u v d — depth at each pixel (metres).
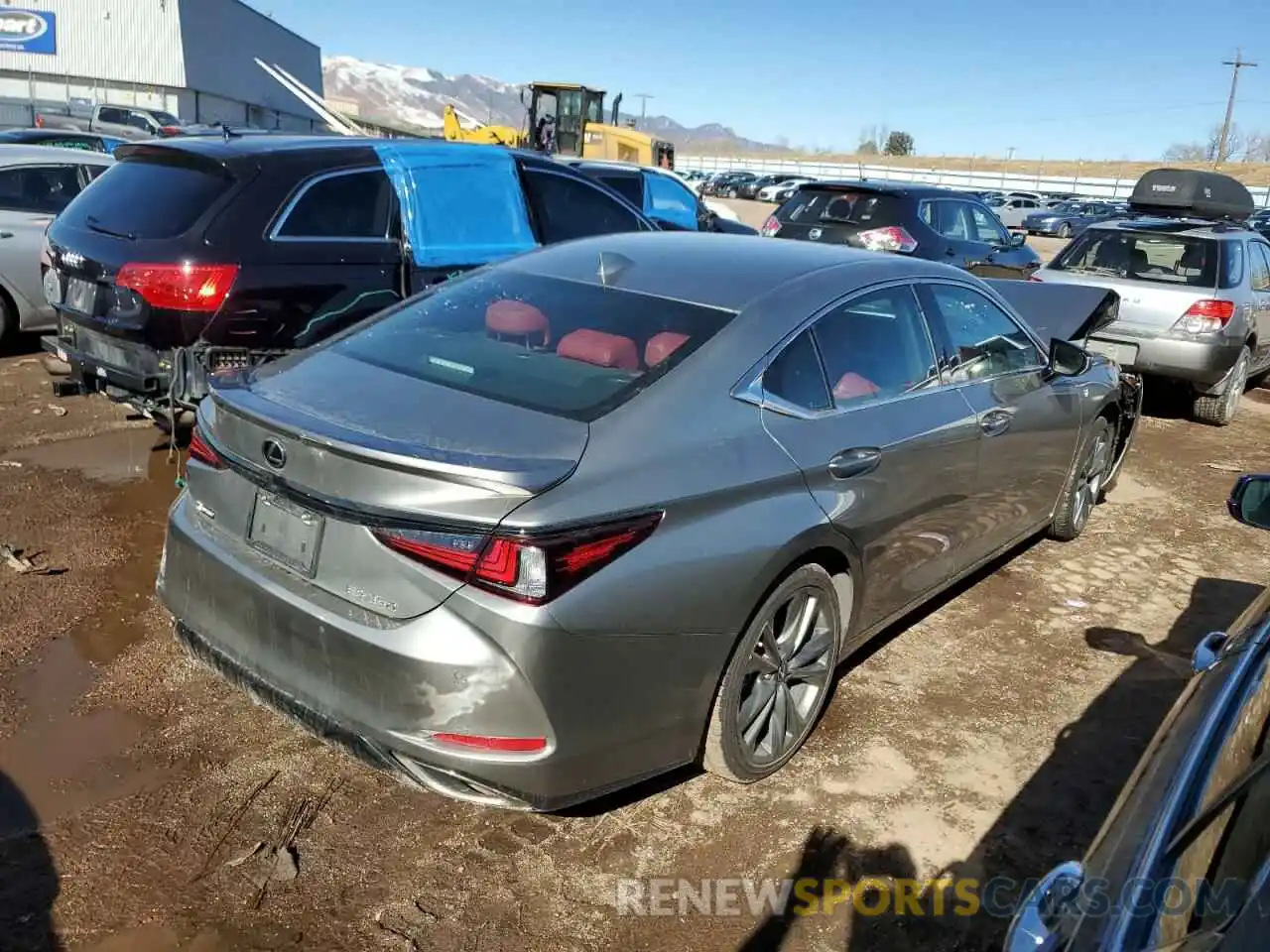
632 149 21.23
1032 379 4.69
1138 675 4.25
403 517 2.52
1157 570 5.46
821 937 2.70
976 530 4.39
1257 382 11.75
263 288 5.09
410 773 2.61
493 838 3.01
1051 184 64.56
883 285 3.82
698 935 2.68
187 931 2.57
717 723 3.04
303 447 2.67
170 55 49.78
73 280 5.39
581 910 2.74
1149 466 7.66
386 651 2.52
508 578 2.46
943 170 79.12
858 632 3.69
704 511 2.83
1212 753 1.71
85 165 8.45
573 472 2.60
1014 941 1.54
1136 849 1.57
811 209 11.24
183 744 3.33
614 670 2.63
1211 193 12.09
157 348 4.94
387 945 2.58
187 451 5.71
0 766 3.13
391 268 5.66
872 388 3.63
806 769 3.43
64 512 5.06
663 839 3.05
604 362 3.07
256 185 5.18
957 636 4.52
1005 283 7.02
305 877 2.79
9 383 7.24
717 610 2.85
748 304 3.33
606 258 3.64
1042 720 3.85
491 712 2.49
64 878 2.71
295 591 2.72
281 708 2.80
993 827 3.20
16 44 48.16
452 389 2.96
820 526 3.17
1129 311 8.80
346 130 15.24
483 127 19.03
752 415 3.11
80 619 4.05
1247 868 1.30
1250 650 2.01
